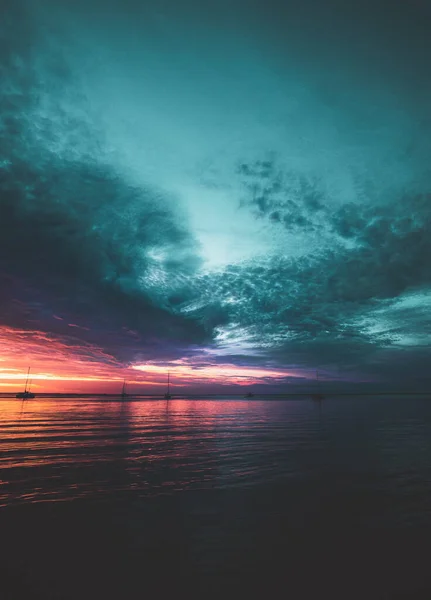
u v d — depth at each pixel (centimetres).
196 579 402
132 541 502
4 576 409
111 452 1177
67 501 675
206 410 3669
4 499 686
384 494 715
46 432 1692
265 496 706
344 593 374
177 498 692
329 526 554
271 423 2188
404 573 414
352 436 1575
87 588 385
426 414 3042
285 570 421
